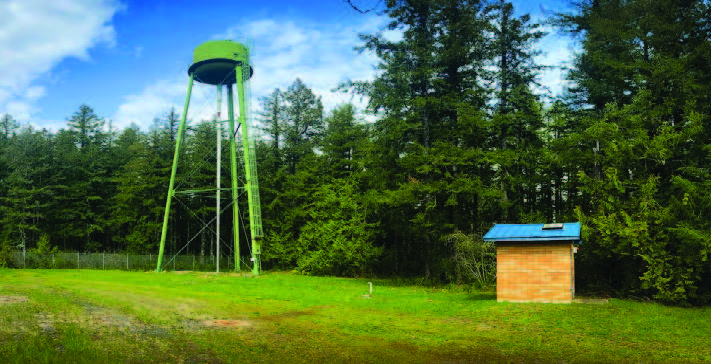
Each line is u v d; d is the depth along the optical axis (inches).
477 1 1254.9
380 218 1731.1
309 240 1887.3
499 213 1444.4
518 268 824.3
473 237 1205.7
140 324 591.8
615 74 1133.1
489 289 1123.9
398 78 1259.2
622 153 969.5
